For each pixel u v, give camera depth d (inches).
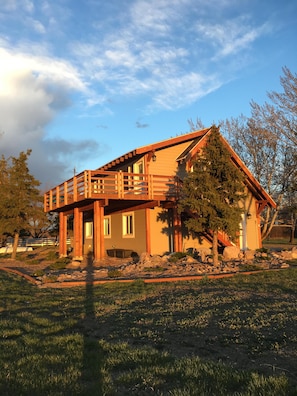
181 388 165.3
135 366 196.9
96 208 799.1
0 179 1221.7
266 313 302.2
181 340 241.4
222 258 770.8
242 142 1370.6
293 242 1689.2
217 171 661.3
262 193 979.3
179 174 908.0
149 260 718.5
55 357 211.8
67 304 376.8
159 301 374.3
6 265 875.4
